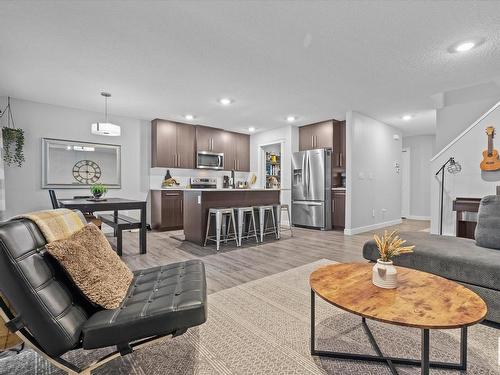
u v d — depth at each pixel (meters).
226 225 4.31
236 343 1.55
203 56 2.80
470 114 3.72
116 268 1.44
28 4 1.98
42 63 2.95
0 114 3.95
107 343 1.06
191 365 1.36
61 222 1.47
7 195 4.08
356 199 5.06
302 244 4.10
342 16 2.13
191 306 1.17
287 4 1.99
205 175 6.36
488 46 2.56
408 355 1.43
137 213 5.46
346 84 3.55
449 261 1.88
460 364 1.33
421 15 2.11
